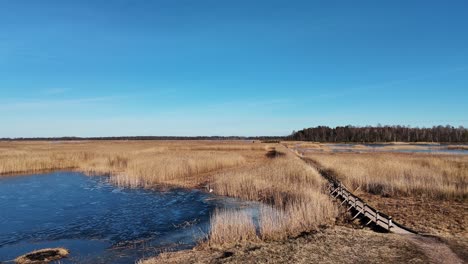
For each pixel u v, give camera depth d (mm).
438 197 24516
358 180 30547
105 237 17156
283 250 12930
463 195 24469
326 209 19359
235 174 34531
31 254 14547
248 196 27172
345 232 15422
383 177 31375
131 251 14883
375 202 23250
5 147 81375
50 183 34750
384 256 11883
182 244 15680
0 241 16656
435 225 17047
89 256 14336
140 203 25281
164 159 46625
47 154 54625
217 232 15570
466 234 15227
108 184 34000
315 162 48531
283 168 35094
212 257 12875
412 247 12906
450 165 40250
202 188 31578
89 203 25266
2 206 24312
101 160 50719
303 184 27578
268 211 21797
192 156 52625
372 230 16297
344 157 55719
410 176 31203
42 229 18656
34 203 25312
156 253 14477
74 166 49500
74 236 17375
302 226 16922
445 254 12047
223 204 24734
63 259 14008
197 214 21781
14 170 43500
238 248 13906
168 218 20844
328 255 12102
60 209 23344
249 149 81750
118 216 21422
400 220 18188
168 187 32188
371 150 89250
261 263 11602
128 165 43781
